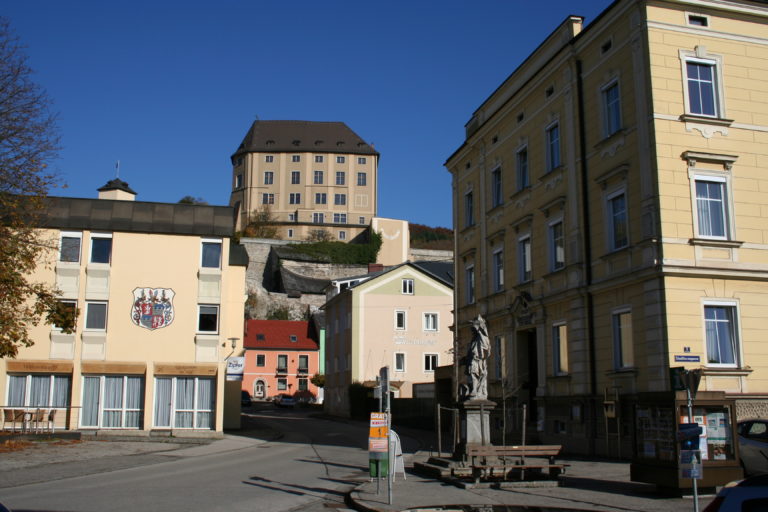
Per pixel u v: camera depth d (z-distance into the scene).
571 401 24.33
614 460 21.47
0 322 23.69
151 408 32.16
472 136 33.81
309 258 106.25
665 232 20.11
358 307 55.69
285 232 119.19
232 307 39.09
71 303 32.19
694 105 21.39
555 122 26.59
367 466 22.00
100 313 32.47
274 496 15.18
